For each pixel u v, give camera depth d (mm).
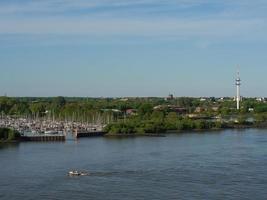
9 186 192500
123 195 177500
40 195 178750
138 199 172000
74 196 176750
